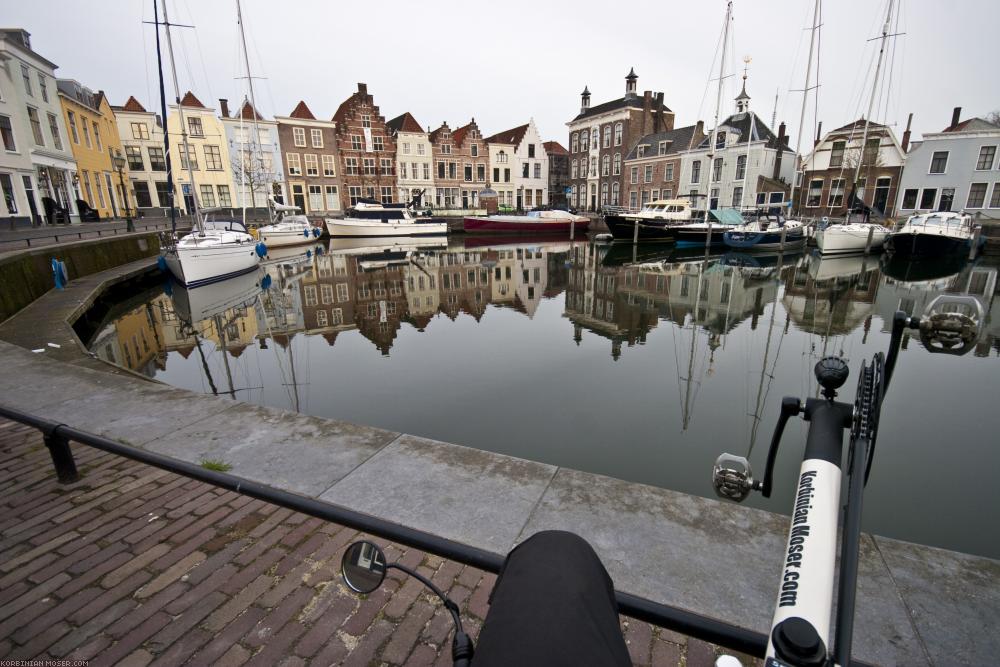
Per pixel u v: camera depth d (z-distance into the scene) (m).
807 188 36.72
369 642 2.04
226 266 18.45
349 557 1.28
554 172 56.12
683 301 15.73
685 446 5.61
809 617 0.74
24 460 3.50
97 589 2.33
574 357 9.45
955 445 5.54
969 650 1.87
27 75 23.09
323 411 6.70
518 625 0.65
